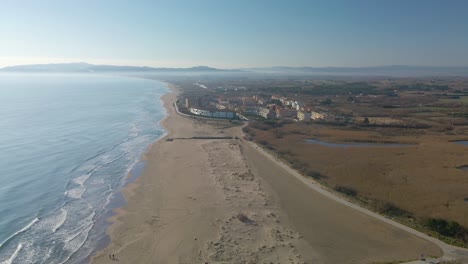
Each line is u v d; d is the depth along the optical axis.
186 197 67.75
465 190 71.75
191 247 49.78
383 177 79.75
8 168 83.19
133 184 75.38
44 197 67.12
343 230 54.91
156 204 64.75
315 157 96.75
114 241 51.59
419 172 83.31
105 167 87.31
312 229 55.25
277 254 47.94
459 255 47.41
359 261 46.34
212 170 84.44
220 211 61.50
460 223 56.91
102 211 61.75
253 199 66.69
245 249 49.16
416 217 59.53
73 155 97.00
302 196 68.56
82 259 46.94
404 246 50.09
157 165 89.44
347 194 69.62
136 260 46.78
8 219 57.56
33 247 49.50
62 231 54.28
